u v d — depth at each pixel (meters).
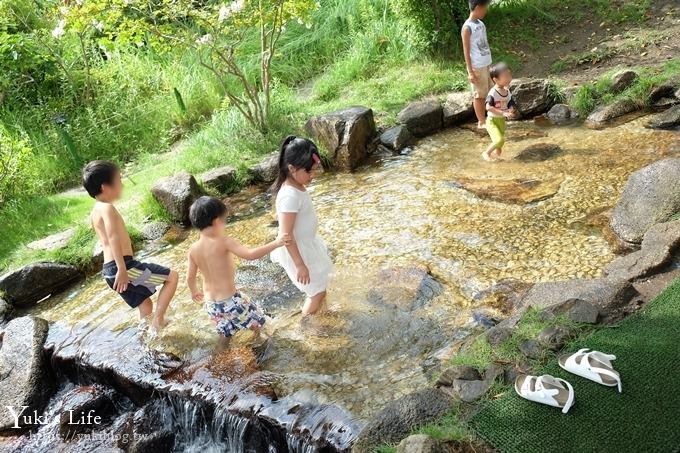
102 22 6.58
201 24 6.81
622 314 3.33
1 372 4.32
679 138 5.73
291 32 9.57
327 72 8.95
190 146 7.54
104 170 4.06
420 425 2.84
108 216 4.07
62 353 4.29
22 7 9.16
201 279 4.82
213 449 3.63
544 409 2.78
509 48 8.30
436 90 7.60
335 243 4.96
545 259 4.27
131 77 9.02
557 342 3.14
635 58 7.32
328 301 4.17
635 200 4.41
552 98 6.85
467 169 5.91
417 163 6.28
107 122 8.27
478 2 6.27
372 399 3.30
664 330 3.11
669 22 7.93
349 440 3.04
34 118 8.30
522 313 3.46
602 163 5.54
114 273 4.21
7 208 6.48
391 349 3.66
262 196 6.29
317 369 3.60
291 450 3.24
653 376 2.84
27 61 8.59
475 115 7.05
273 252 3.97
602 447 2.55
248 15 6.82
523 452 2.60
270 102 7.68
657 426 2.59
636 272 3.71
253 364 3.73
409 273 4.34
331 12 9.62
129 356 4.06
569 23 8.51
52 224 6.19
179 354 3.99
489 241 4.61
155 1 7.59
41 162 7.43
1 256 5.70
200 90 8.80
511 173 5.66
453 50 8.35
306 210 3.74
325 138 6.53
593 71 7.31
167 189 5.92
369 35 8.84
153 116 8.50
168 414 3.79
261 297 4.43
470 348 3.37
